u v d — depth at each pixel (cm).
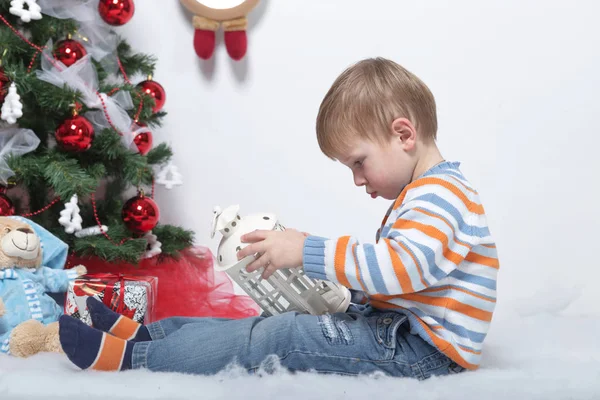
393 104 110
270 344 101
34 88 162
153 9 215
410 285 99
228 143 217
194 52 215
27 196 192
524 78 211
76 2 175
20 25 174
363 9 214
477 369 106
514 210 212
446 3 212
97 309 113
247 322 104
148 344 103
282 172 218
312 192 217
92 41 184
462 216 103
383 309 108
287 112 217
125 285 134
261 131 217
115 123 173
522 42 211
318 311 114
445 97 213
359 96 111
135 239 175
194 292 181
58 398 89
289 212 218
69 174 159
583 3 209
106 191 201
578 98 210
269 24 216
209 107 217
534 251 212
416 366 101
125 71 197
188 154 217
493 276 106
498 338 138
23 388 91
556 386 94
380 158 111
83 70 169
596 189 210
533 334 142
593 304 207
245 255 105
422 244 99
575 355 123
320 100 216
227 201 218
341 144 113
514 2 211
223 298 180
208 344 102
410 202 104
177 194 217
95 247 166
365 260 100
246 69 216
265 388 91
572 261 211
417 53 214
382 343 101
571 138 210
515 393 92
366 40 215
